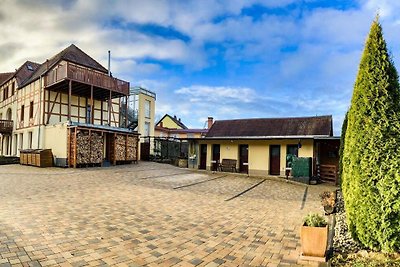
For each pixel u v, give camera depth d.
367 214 4.36
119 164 20.33
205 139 19.77
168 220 6.19
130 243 4.66
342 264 3.97
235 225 6.02
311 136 16.70
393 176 4.21
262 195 10.38
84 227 5.38
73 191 9.18
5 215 5.96
